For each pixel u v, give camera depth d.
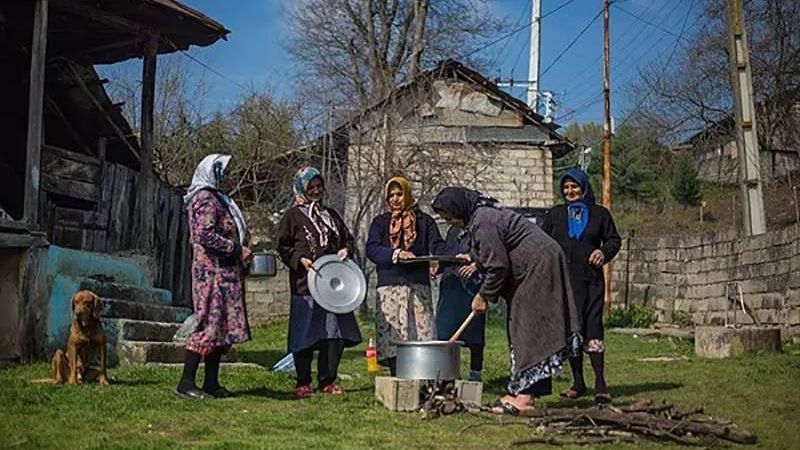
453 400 6.32
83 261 10.50
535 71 29.77
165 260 14.23
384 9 31.48
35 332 9.59
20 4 11.57
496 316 18.81
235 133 27.50
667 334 15.06
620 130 37.22
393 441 5.37
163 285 14.14
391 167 20.64
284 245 7.28
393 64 31.59
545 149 23.69
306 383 7.20
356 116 21.22
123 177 13.18
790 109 27.42
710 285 16.53
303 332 7.10
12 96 13.12
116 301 10.25
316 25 31.28
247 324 6.98
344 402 6.78
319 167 22.75
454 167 21.83
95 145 14.67
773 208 25.80
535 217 19.48
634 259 19.69
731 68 16.05
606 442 5.43
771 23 26.97
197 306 6.84
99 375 7.48
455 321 7.61
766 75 27.36
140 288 11.09
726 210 32.66
